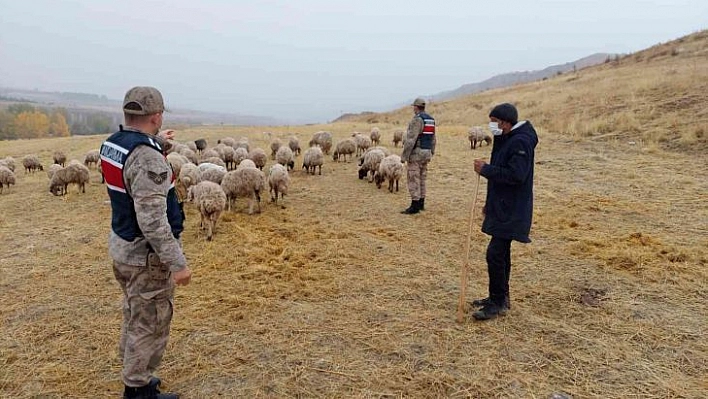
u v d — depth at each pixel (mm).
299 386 3863
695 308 5023
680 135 14609
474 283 5883
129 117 3201
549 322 4832
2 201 11023
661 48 39594
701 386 3762
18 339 4562
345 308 5223
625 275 5910
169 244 3068
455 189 11234
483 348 4391
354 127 29578
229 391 3805
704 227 7586
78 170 11656
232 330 4742
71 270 6332
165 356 4277
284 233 7988
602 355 4230
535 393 3738
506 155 4582
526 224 4688
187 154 14844
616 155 13859
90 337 4621
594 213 8680
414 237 7730
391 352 4348
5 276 6109
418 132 8758
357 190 11414
